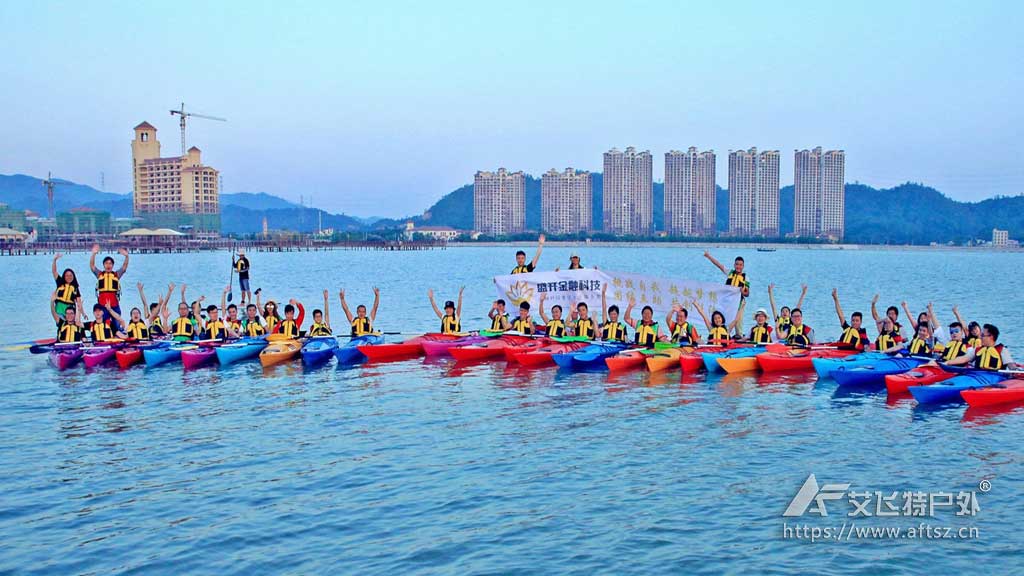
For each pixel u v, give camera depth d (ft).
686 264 444.14
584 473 47.21
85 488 44.86
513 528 39.55
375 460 49.65
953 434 54.90
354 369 79.61
